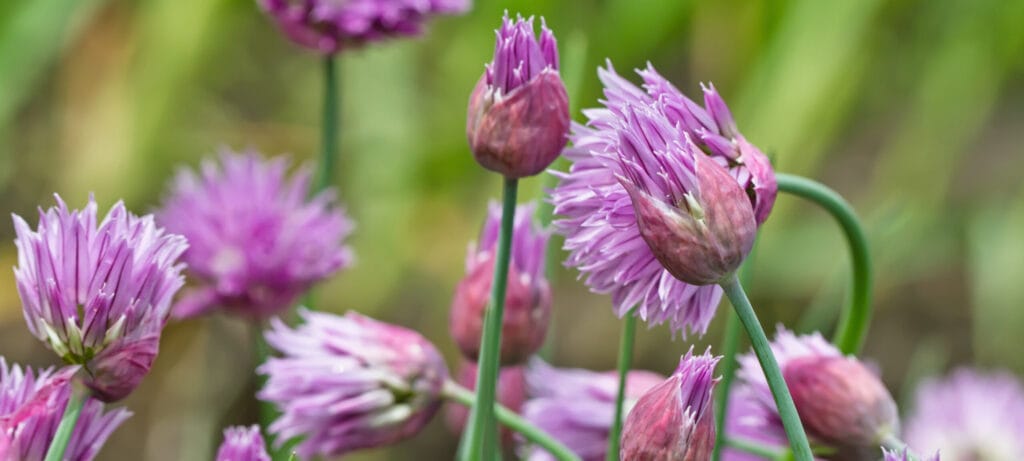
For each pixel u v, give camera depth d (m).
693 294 0.46
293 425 0.55
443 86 1.35
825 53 1.26
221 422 1.18
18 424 0.46
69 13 1.22
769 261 1.29
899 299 1.40
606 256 0.46
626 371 0.51
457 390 0.55
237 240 0.63
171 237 0.46
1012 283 1.33
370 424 0.55
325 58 0.64
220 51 1.37
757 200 0.46
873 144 1.47
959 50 1.41
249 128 1.37
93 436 0.47
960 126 1.39
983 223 1.37
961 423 0.71
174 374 1.18
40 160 1.34
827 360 0.51
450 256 1.35
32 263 0.45
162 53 1.25
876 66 1.43
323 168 0.64
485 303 0.55
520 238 0.55
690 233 0.44
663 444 0.45
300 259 0.62
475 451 0.50
